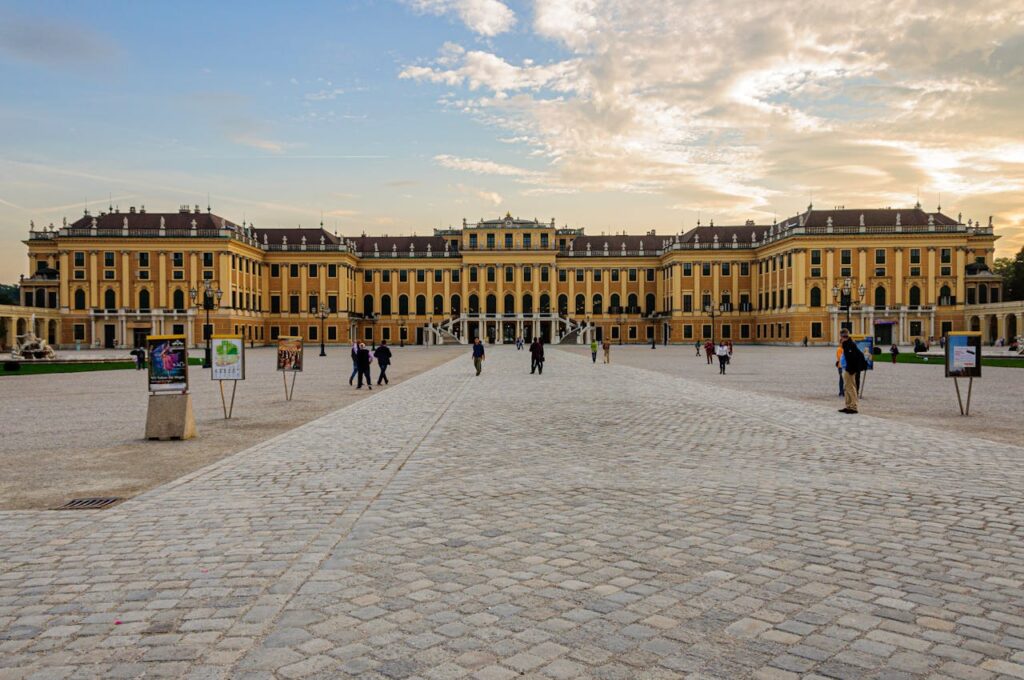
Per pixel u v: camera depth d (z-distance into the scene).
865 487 10.71
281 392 29.08
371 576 6.95
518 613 6.05
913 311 100.62
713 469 12.16
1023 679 4.94
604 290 132.38
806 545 7.85
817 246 102.19
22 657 5.34
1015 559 7.38
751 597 6.37
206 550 7.83
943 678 4.95
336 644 5.50
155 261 101.75
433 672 5.06
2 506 10.02
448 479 11.42
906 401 24.06
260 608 6.20
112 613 6.13
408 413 20.83
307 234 126.25
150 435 16.17
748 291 121.38
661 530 8.46
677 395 26.38
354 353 31.78
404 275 132.12
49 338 102.88
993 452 13.77
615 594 6.46
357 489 10.75
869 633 5.64
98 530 8.68
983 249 115.88
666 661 5.20
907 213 105.50
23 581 6.92
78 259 101.88
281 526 8.77
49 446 15.36
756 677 4.97
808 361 55.88
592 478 11.45
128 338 101.88
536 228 131.00
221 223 107.50
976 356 20.09
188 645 5.50
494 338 130.25
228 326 101.81
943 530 8.42
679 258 121.56
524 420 19.00
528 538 8.17
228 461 13.21
